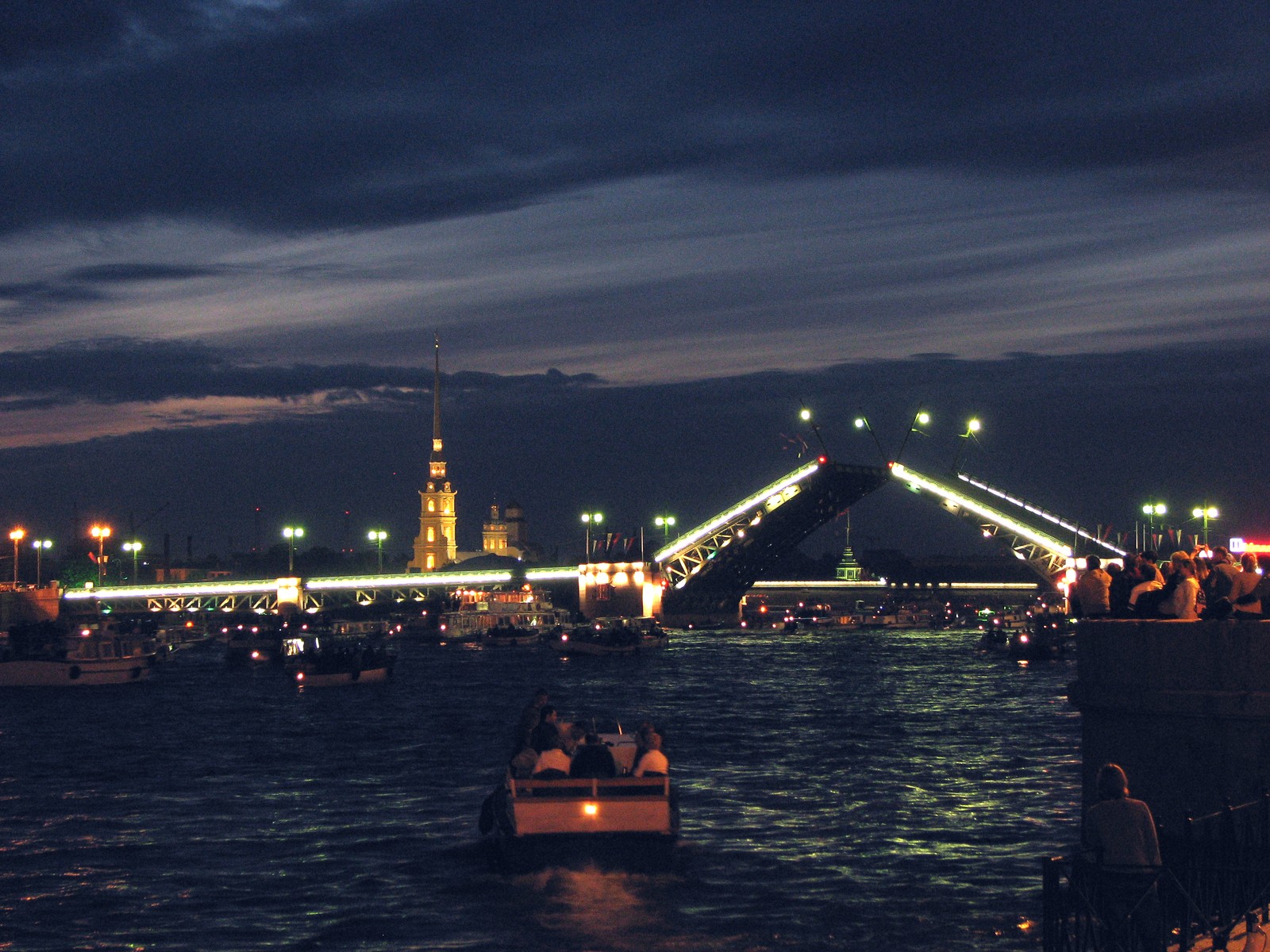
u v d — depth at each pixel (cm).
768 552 19050
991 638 15175
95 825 3722
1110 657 1986
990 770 4659
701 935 2406
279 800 4125
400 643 18862
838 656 14325
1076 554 15812
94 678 10244
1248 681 1872
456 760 5125
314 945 2405
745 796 4047
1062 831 3406
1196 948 1577
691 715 7150
